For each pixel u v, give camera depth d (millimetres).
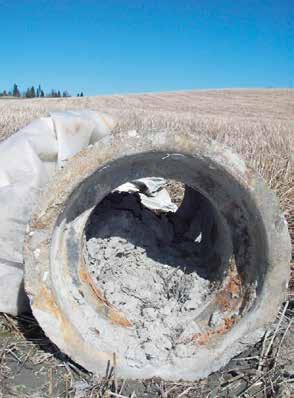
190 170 3047
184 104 40062
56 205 2689
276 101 43250
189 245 4102
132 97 45469
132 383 2896
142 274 3652
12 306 3510
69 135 3840
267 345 3270
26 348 3227
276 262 2875
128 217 3955
